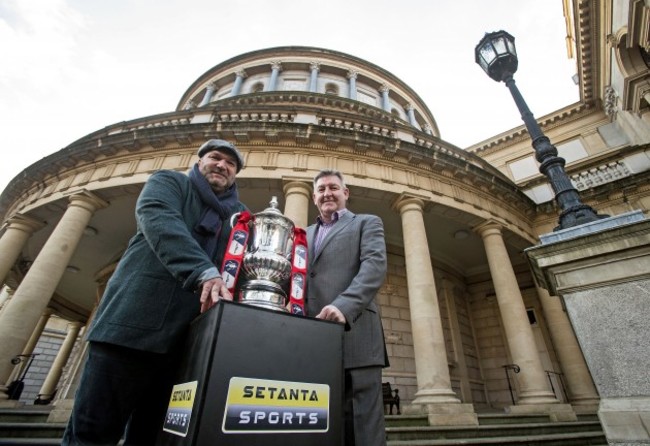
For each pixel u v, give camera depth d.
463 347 15.15
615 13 15.13
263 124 11.63
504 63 6.86
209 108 13.76
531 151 22.64
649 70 14.84
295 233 2.41
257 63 24.88
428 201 11.74
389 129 14.82
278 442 1.31
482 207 13.02
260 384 1.36
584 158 19.94
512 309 11.01
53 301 19.45
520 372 10.09
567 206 4.91
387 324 12.90
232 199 2.72
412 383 11.96
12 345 8.39
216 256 2.37
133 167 11.48
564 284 4.11
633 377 3.39
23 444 4.98
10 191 13.59
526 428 7.42
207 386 1.24
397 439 6.45
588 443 6.73
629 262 3.79
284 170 11.10
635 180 13.52
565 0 22.62
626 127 18.52
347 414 2.26
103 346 1.79
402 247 15.12
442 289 15.76
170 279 2.02
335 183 3.37
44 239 14.60
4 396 8.12
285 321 1.55
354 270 2.69
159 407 1.98
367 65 25.78
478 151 24.80
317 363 1.55
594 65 19.28
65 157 12.04
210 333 1.35
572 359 11.96
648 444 3.09
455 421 7.48
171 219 1.91
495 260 12.06
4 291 18.67
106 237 14.65
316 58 25.12
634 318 3.57
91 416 1.71
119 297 1.91
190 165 11.30
